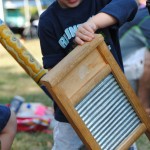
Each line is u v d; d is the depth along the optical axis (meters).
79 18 3.14
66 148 3.26
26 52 2.81
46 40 3.24
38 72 2.82
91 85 2.57
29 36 14.24
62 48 3.21
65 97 2.48
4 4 14.09
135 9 3.03
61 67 2.47
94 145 2.55
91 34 2.62
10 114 2.91
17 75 8.88
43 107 5.52
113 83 2.67
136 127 2.76
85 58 2.56
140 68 5.56
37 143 4.79
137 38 5.55
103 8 2.93
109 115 2.64
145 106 5.65
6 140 2.87
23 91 7.28
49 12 3.22
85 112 2.56
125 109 2.71
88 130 2.54
